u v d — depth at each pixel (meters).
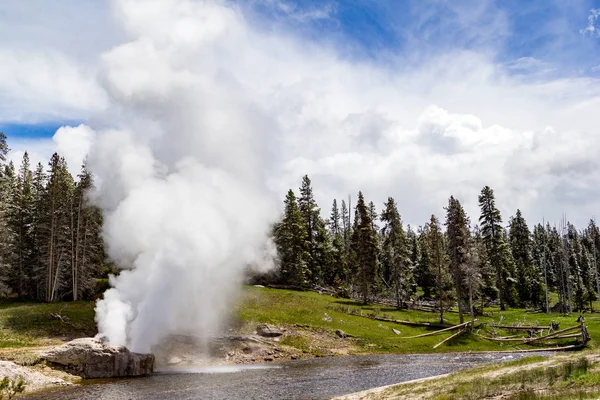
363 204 70.00
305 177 84.75
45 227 54.53
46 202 55.53
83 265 54.78
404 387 22.30
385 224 80.88
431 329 53.28
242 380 27.75
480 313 63.97
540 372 19.75
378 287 70.88
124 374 29.20
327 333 47.72
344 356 41.94
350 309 57.69
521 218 92.44
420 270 85.12
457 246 57.28
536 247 104.25
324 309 55.81
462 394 17.70
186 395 22.86
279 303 55.19
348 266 84.88
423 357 40.72
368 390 23.23
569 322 57.81
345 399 21.06
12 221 57.19
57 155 56.12
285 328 46.81
